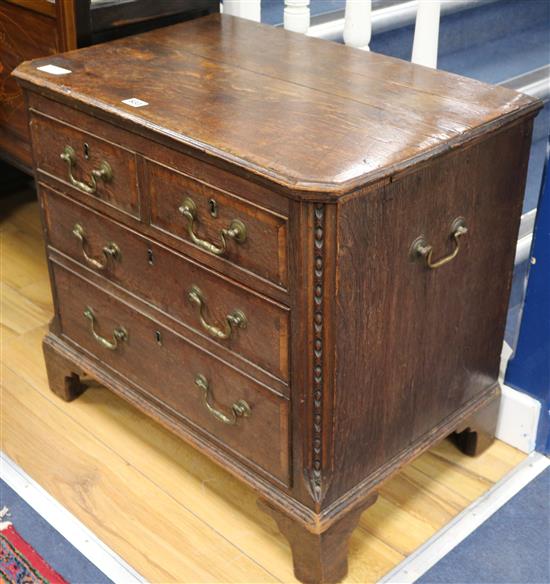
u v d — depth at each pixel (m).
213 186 1.41
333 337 1.37
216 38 1.84
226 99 1.54
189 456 1.89
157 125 1.44
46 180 1.79
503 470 1.86
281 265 1.36
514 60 2.57
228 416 1.62
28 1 1.89
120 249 1.69
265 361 1.48
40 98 1.68
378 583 1.60
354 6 2.00
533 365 1.83
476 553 1.66
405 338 1.52
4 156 2.29
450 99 1.53
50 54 1.92
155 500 1.78
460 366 1.70
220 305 1.52
